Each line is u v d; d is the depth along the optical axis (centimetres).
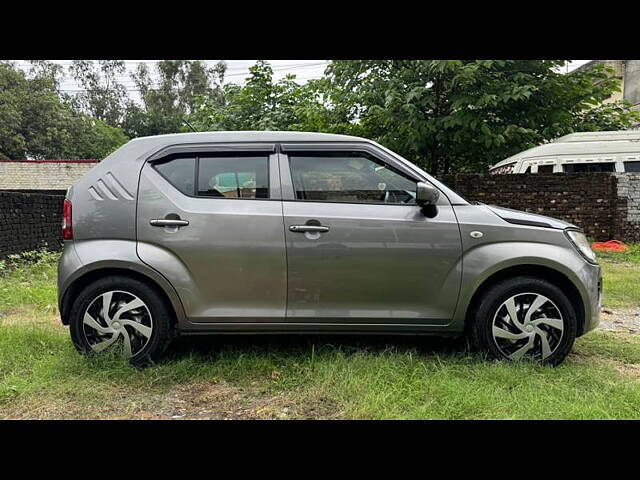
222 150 351
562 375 322
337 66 1202
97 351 337
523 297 343
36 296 568
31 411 282
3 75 3294
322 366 332
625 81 2378
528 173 1055
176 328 350
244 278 339
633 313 522
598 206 1038
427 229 341
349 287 341
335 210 343
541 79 1111
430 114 1107
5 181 2373
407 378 317
